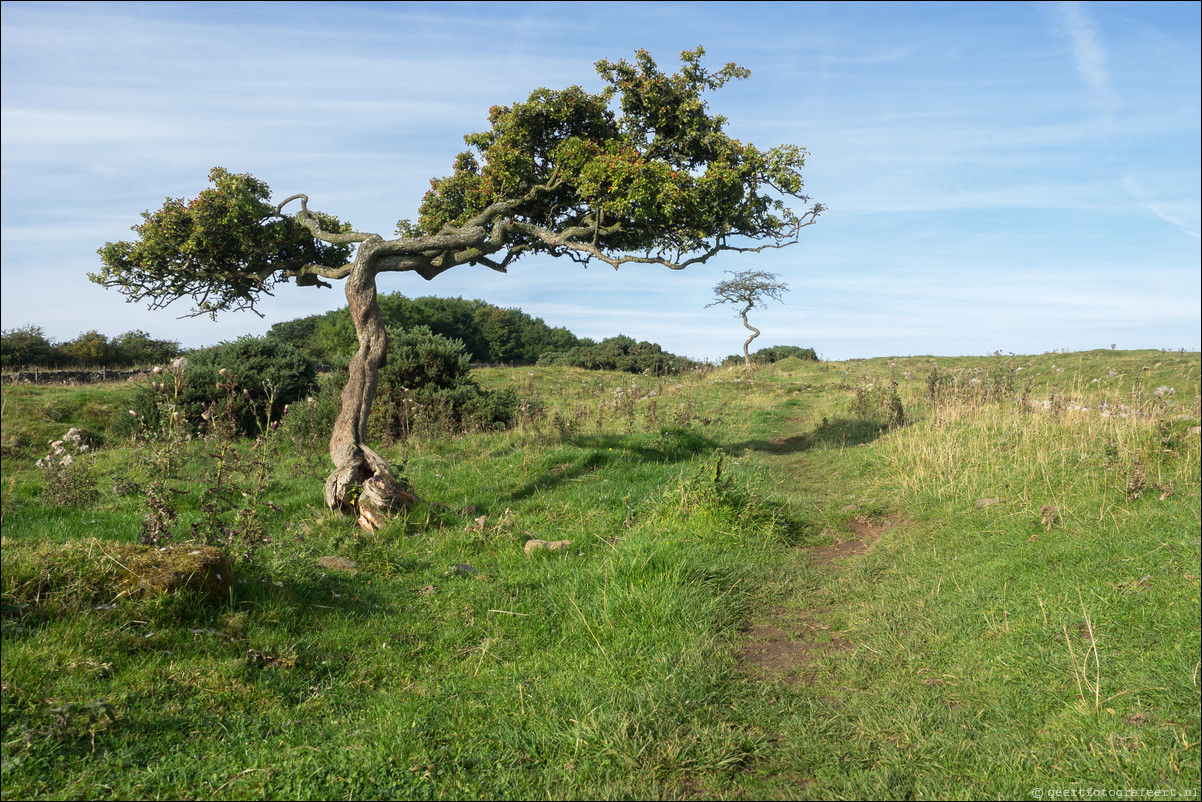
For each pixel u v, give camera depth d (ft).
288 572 18.15
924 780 10.21
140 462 32.58
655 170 34.40
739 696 13.28
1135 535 18.11
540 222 41.91
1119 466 23.63
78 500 27.45
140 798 9.57
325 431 44.01
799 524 26.14
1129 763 9.82
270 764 10.55
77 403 51.26
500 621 17.51
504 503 29.96
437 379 51.96
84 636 12.85
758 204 38.45
